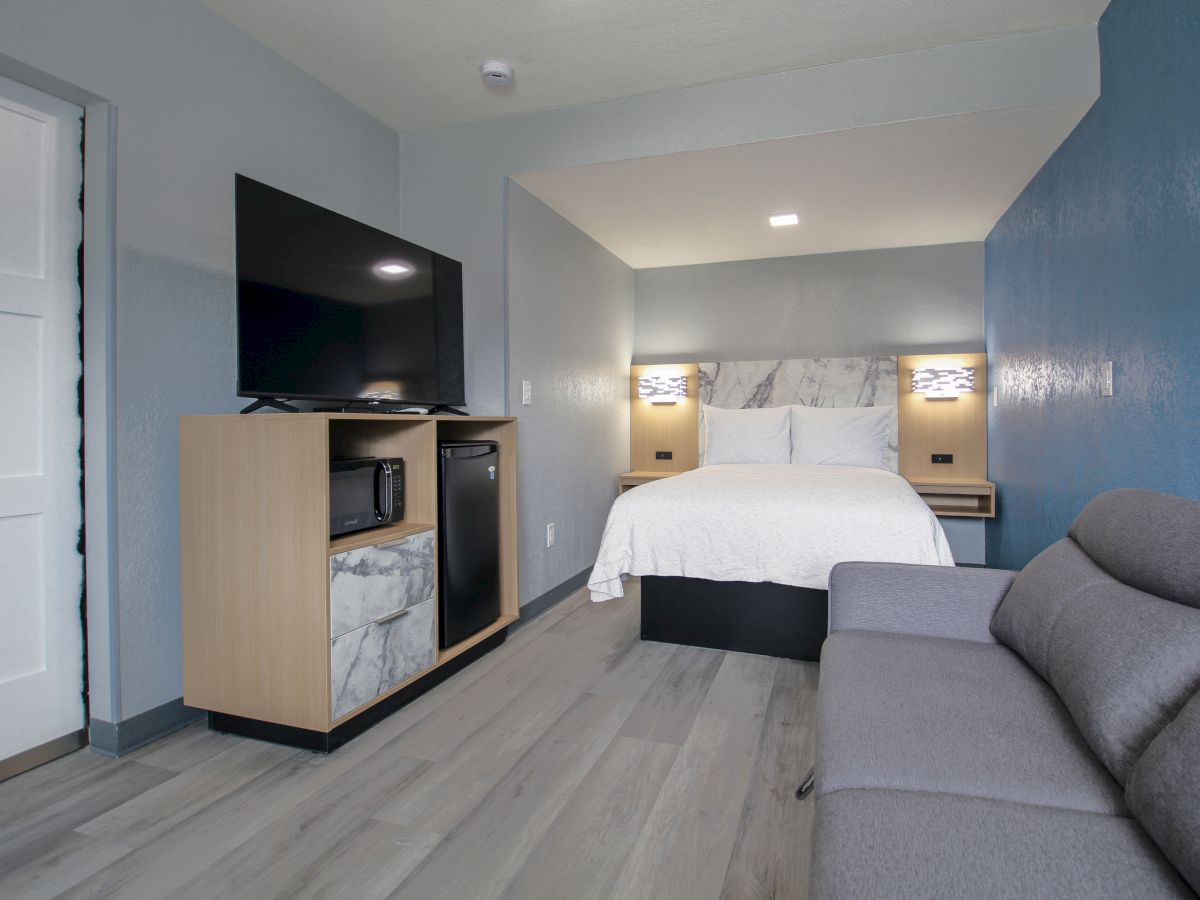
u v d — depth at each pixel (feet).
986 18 7.99
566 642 10.09
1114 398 7.64
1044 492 10.39
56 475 6.59
